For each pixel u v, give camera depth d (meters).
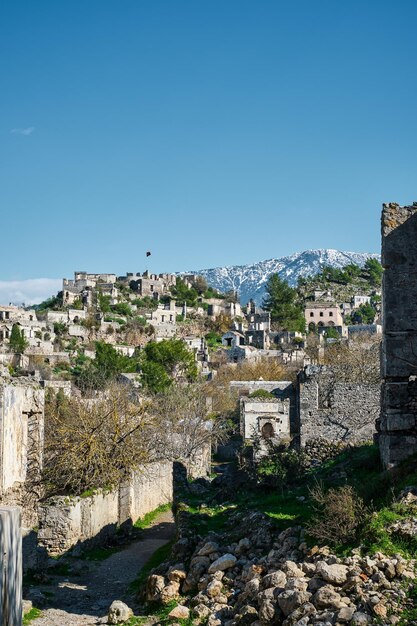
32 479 24.50
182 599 17.50
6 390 21.19
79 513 27.66
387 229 22.41
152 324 192.88
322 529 16.44
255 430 52.59
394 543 15.12
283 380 91.75
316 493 20.55
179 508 26.61
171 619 16.00
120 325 186.00
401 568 13.98
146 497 39.06
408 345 21.95
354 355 66.69
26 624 17.55
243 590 15.82
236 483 30.45
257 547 18.22
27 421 23.33
